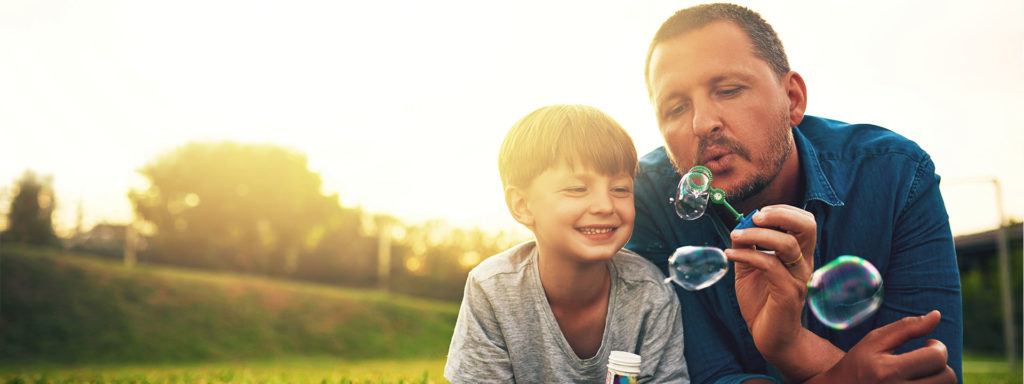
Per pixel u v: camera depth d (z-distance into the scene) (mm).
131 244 29219
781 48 1335
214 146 32031
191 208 30984
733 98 1216
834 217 1390
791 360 1195
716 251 1215
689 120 1258
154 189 31672
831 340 1451
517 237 28938
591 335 1596
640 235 1692
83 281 15438
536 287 1534
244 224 31172
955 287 1329
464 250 29656
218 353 13633
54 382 4801
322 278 31812
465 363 1536
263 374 6305
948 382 1112
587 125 1438
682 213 1251
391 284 30828
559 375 1535
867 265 1166
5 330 12711
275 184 31547
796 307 1130
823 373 1173
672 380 1489
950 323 1300
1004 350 16562
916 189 1379
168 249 29891
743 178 1234
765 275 1159
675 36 1272
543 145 1421
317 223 32781
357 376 4918
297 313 16797
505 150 1562
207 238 30641
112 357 12492
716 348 1523
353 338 16141
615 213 1391
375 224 33531
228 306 16109
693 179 1195
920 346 1249
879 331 1130
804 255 1139
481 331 1542
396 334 17156
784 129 1276
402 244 32250
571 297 1524
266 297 17188
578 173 1377
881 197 1389
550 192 1401
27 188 28547
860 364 1108
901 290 1360
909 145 1431
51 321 13461
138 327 14031
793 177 1416
